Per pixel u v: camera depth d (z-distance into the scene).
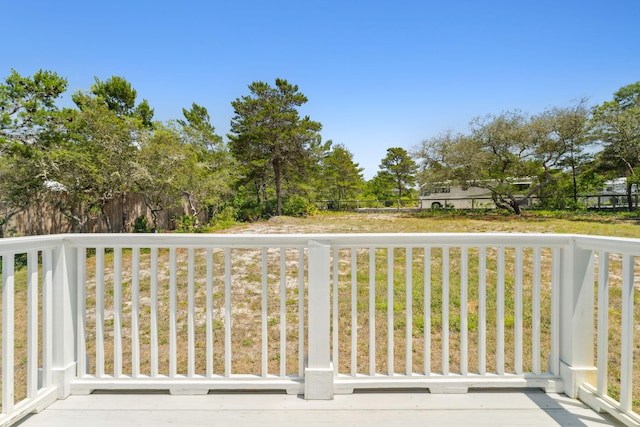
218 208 14.19
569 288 1.75
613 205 16.50
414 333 3.04
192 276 1.77
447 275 1.79
